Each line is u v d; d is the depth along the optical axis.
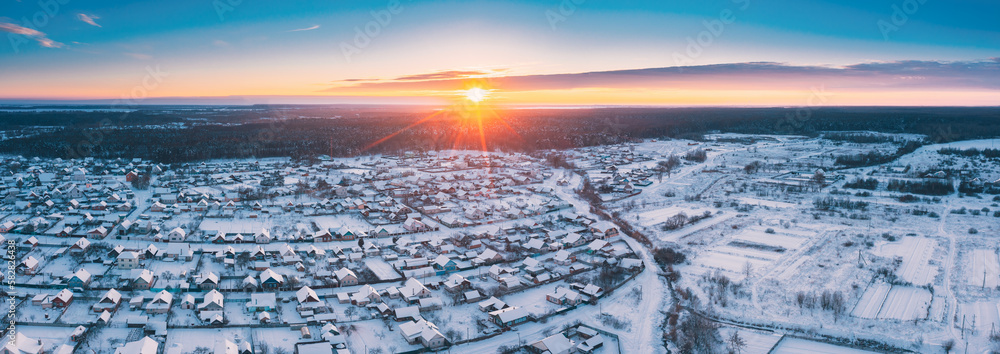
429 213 181.38
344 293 111.00
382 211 182.88
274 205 187.25
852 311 105.69
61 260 124.81
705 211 185.50
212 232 149.12
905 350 91.50
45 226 148.12
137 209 177.12
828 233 157.50
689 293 113.50
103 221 156.50
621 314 106.06
